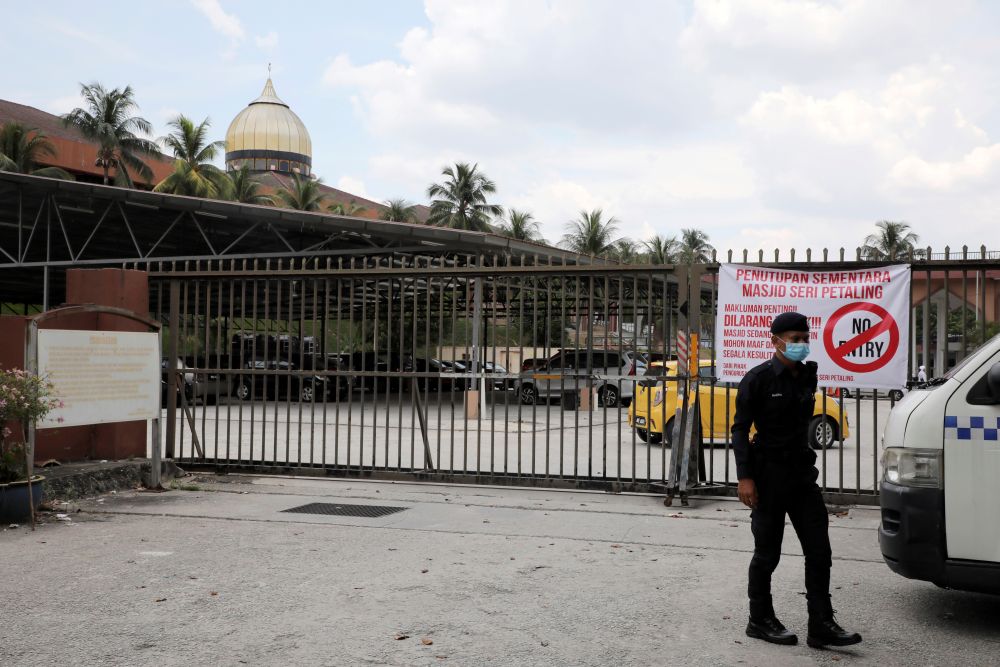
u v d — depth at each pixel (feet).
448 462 42.06
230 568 20.02
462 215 226.99
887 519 16.58
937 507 15.84
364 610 16.80
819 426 46.39
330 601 17.37
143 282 35.37
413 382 32.94
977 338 26.17
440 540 23.13
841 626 15.69
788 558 21.30
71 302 34.81
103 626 15.79
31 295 143.13
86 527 24.76
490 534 23.90
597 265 30.04
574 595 17.92
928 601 17.60
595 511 27.32
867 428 58.70
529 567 20.22
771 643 15.07
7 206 85.97
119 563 20.48
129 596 17.69
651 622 16.17
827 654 14.53
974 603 17.47
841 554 21.61
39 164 177.06
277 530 24.38
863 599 17.74
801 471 15.03
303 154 293.43
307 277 33.55
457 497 29.81
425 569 19.97
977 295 26.07
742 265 28.66
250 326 36.73
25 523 25.16
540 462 42.16
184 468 35.40
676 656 14.40
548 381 31.30
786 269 28.25
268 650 14.57
